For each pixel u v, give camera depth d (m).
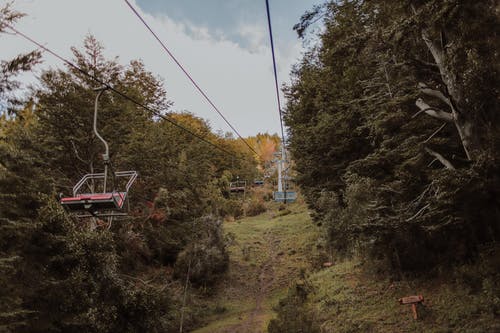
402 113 12.19
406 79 12.35
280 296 20.05
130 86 21.05
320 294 14.23
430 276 11.88
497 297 8.73
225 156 53.16
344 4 12.00
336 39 13.68
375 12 11.73
